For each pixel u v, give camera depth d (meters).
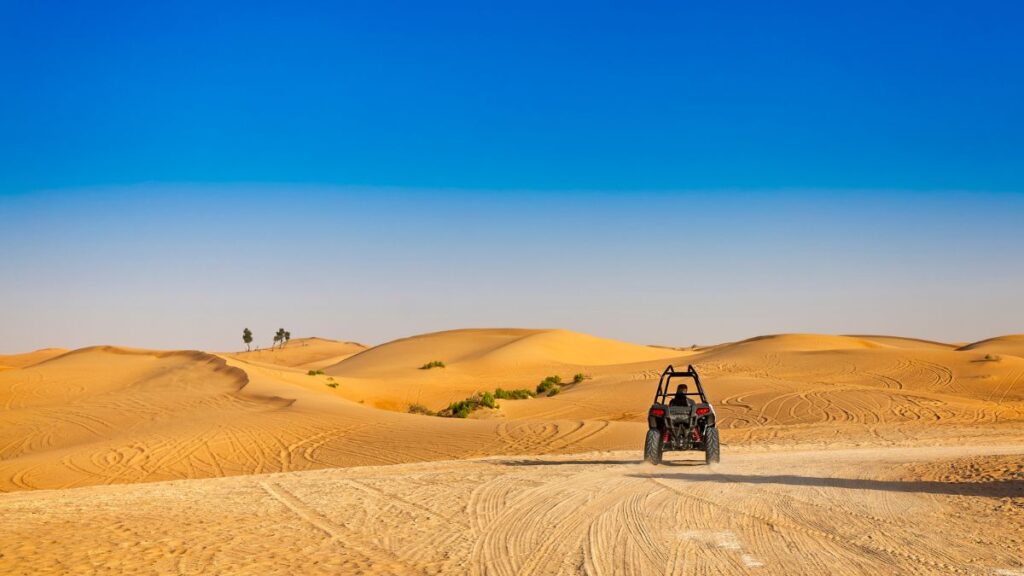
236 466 24.97
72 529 9.84
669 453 20.78
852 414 36.66
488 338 120.94
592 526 9.86
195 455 26.69
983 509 10.82
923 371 58.19
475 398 48.47
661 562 7.88
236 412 38.66
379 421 32.75
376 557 8.24
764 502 11.58
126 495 13.45
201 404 43.38
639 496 12.28
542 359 94.94
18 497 13.63
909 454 19.64
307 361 176.38
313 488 13.91
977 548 8.39
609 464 17.59
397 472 16.89
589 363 100.25
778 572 7.41
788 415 37.16
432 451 26.02
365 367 102.69
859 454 19.88
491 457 20.94
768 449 21.97
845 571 7.43
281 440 29.03
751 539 8.95
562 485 13.72
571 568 7.69
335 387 62.62
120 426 37.34
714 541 8.85
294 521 10.44
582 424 29.81
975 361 60.06
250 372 58.66
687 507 11.18
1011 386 51.06
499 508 11.34
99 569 7.66
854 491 12.65
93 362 78.94
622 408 43.41
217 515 10.96
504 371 85.00
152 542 9.00
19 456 31.73
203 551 8.52
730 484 13.62
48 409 43.62
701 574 7.37
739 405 41.09
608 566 7.74
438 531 9.66
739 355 75.88
